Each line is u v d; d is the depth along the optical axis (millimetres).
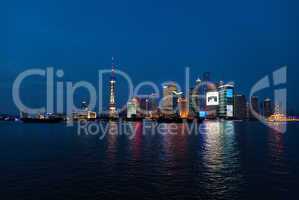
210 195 37500
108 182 44406
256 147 96125
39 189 40438
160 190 39906
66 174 50438
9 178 47156
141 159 68562
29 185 42625
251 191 39000
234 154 77125
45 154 78500
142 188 40844
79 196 37406
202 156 73500
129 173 51219
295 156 72438
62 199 36219
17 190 39969
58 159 68688
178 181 44781
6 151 85812
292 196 36750
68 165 59906
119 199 36250
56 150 88812
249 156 73000
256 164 60125
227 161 64562
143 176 48562
